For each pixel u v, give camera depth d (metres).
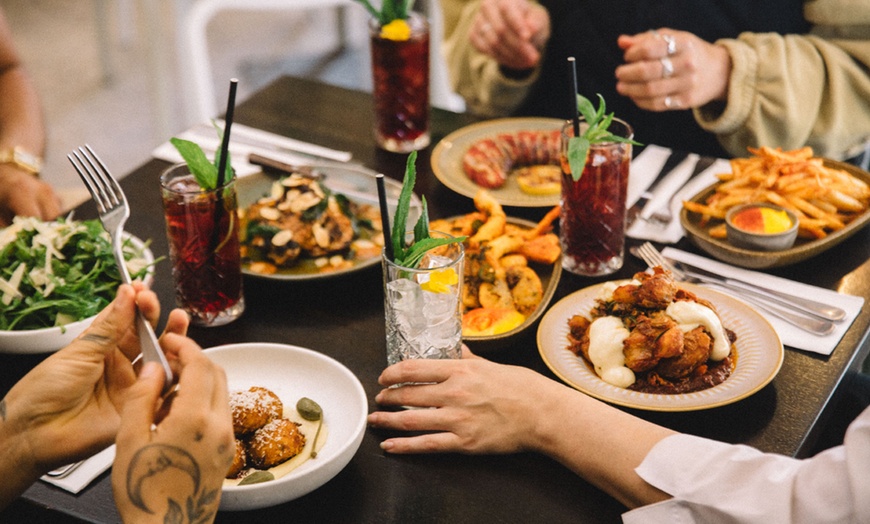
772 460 0.98
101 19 4.34
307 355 1.17
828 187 1.46
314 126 1.94
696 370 1.16
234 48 4.77
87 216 1.62
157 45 3.24
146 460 0.84
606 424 1.05
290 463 1.04
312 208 1.45
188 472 0.86
